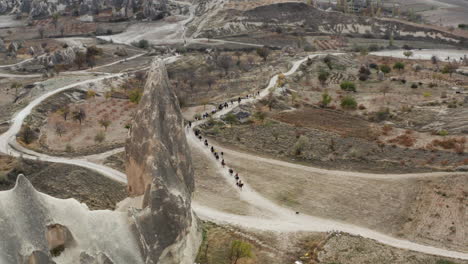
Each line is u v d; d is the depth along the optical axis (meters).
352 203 89.94
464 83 171.88
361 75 178.00
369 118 134.25
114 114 140.38
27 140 116.25
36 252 44.34
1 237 42.66
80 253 48.97
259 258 71.25
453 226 82.50
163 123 66.94
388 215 86.31
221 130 122.75
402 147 113.88
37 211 46.31
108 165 102.19
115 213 56.94
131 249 54.78
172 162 66.94
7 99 158.12
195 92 161.88
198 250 69.94
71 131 126.44
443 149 111.31
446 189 93.12
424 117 133.75
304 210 87.50
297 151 110.88
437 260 72.69
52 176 95.38
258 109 138.50
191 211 70.50
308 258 72.19
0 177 92.44
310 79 176.62
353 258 72.19
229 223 81.25
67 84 163.25
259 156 109.56
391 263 71.25
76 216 50.78
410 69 194.00
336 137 119.88
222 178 98.38
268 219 83.75
